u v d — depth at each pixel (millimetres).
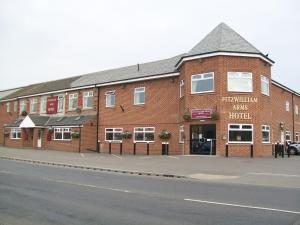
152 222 7992
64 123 39375
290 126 40031
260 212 8992
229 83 26766
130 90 35375
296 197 11141
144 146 33344
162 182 14758
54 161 24438
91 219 8258
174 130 31297
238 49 27141
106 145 36969
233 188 13086
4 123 52875
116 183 14297
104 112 37656
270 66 30062
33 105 47375
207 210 9203
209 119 26844
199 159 24266
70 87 41750
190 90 28031
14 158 26844
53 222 7992
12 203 10031
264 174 17281
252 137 26609
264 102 28219
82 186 13336
